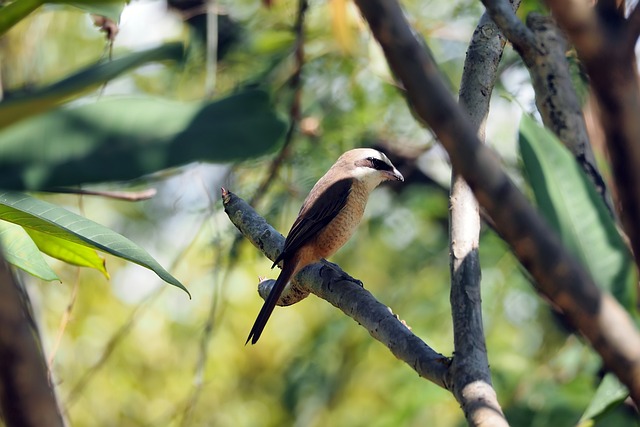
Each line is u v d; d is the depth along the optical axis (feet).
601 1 7.30
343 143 45.11
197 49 40.75
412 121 46.21
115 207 49.65
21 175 7.54
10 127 7.64
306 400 51.57
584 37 6.98
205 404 54.08
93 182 7.47
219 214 40.37
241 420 55.47
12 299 6.73
